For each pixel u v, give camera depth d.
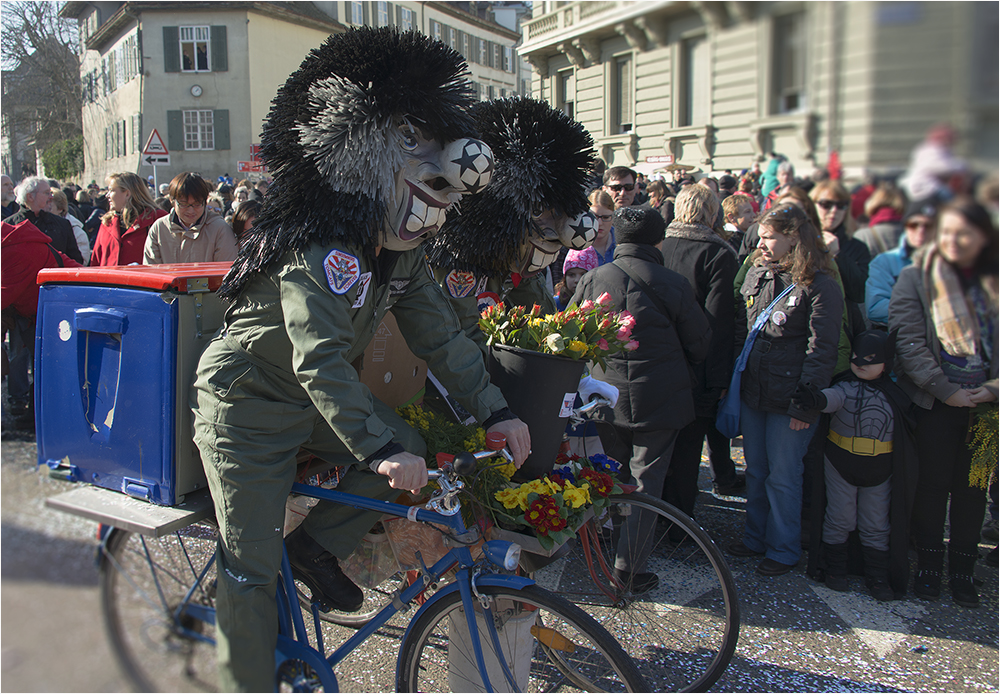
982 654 2.57
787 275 2.96
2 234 2.80
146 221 4.23
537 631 2.06
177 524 1.84
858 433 2.84
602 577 2.64
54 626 1.60
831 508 2.97
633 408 2.83
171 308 1.87
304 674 1.96
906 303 2.12
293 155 1.76
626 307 2.82
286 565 1.99
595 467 2.25
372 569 2.21
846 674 2.46
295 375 1.84
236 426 1.83
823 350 2.82
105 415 1.98
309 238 1.73
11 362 2.36
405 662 1.98
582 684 2.14
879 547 2.92
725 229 4.04
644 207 2.93
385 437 1.75
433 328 2.03
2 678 1.51
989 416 2.61
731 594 2.33
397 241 1.84
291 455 1.92
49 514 1.83
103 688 1.59
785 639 2.65
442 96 1.77
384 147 1.70
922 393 2.80
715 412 3.32
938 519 2.87
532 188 2.33
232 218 3.95
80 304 1.98
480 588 1.88
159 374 1.89
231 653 1.81
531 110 2.40
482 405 1.98
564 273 3.93
